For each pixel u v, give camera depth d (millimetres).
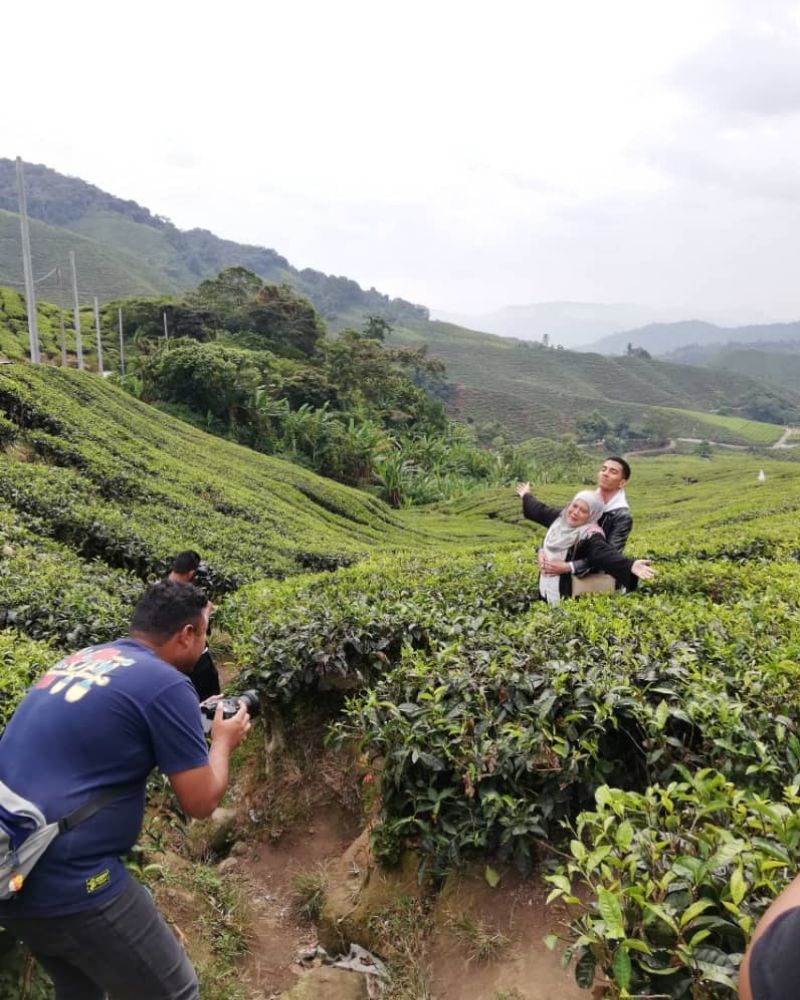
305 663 5301
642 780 3916
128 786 2629
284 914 4445
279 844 5051
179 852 4922
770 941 1543
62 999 2869
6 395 18453
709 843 2725
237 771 5840
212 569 11094
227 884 4547
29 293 25859
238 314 61938
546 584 6520
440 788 3900
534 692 4020
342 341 60969
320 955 4031
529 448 88625
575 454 73625
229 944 4008
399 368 77125
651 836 2795
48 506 11594
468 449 57219
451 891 3734
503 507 38344
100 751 2562
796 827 2676
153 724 2654
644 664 4203
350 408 53281
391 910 3857
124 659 2807
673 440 126438
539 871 3600
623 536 6262
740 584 7141
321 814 5141
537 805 3615
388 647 5719
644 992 2510
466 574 8055
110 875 2557
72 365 47344
